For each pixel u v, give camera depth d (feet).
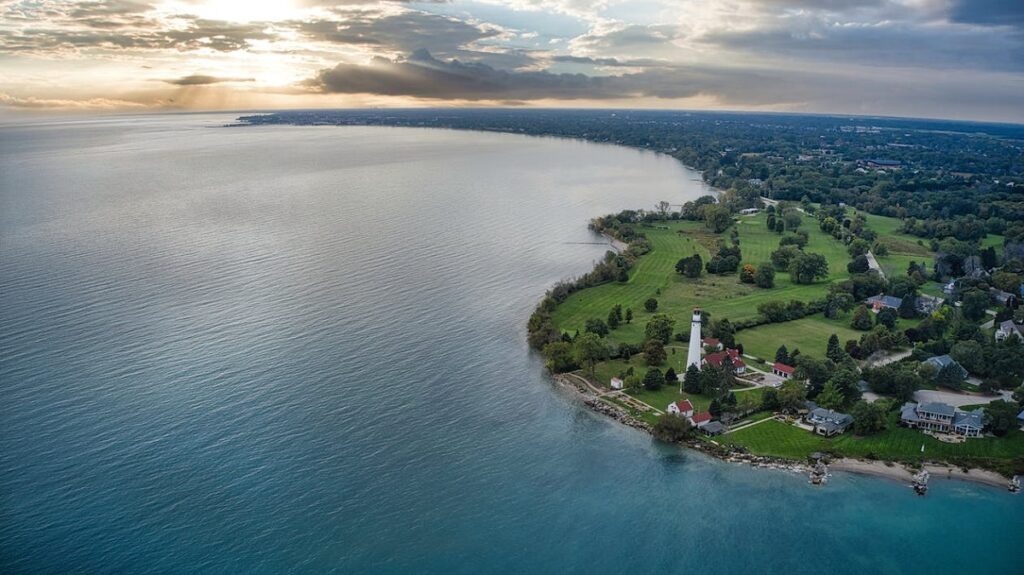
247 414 648.79
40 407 645.10
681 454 622.95
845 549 505.25
